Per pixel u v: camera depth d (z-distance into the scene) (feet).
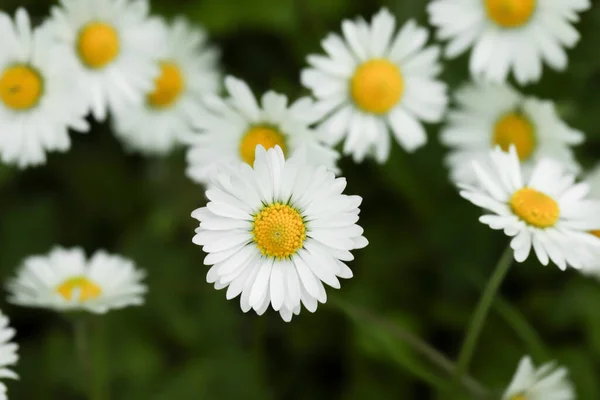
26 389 1.14
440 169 1.19
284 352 1.18
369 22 1.21
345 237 0.98
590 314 1.15
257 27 1.23
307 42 1.21
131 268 1.10
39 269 1.09
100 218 1.22
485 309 1.05
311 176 0.99
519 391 1.04
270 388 1.16
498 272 1.04
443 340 1.17
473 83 1.15
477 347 1.16
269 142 1.06
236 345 1.17
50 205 1.21
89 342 1.15
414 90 1.11
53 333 1.16
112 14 1.13
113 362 1.15
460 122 1.15
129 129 1.19
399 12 1.20
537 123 1.14
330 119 1.11
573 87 1.20
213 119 1.07
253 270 0.99
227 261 0.99
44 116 1.10
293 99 1.20
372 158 1.18
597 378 1.14
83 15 1.12
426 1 1.19
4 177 1.19
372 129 1.11
